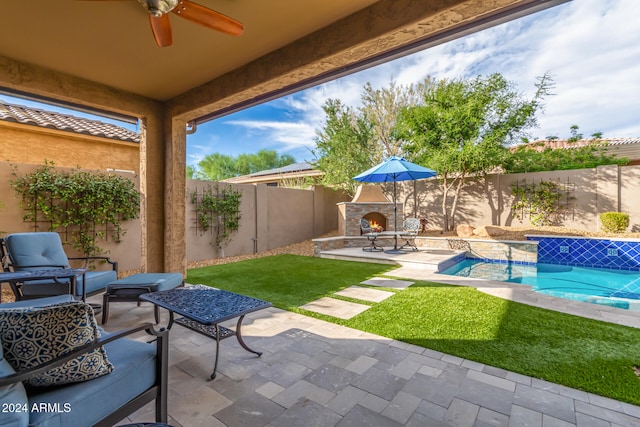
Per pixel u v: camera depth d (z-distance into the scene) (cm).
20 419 133
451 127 1044
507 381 271
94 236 724
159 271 658
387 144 1523
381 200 1234
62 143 884
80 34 398
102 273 479
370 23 363
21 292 433
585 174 1001
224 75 525
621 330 373
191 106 588
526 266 868
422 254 906
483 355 316
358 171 1408
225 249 992
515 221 1115
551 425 216
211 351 334
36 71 480
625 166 955
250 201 1076
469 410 233
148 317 448
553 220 1047
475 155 996
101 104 556
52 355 156
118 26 381
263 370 293
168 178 645
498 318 416
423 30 347
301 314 444
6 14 353
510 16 347
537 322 401
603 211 970
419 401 244
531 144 1168
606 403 239
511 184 1119
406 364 301
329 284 614
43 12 351
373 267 795
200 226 927
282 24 392
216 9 356
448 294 532
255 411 233
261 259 941
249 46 441
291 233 1256
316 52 410
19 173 622
